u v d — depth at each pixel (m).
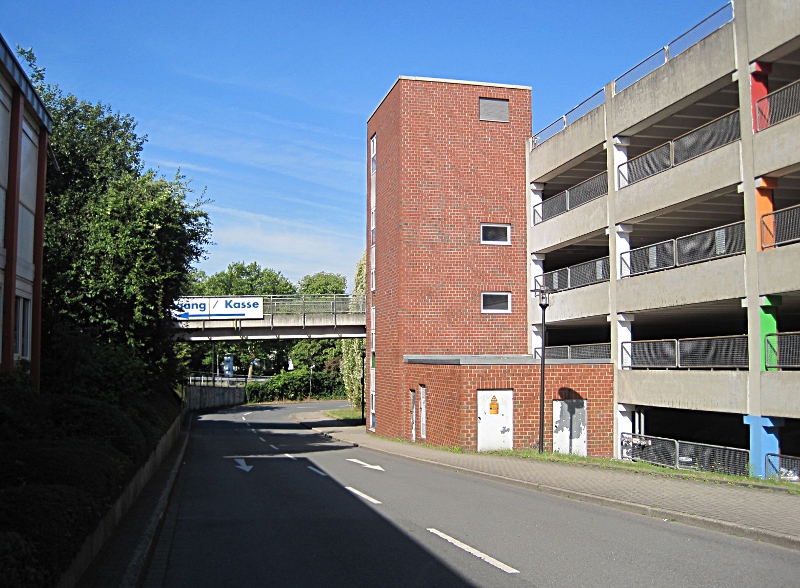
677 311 22.78
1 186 13.65
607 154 24.52
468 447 22.89
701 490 12.95
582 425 23.69
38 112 15.90
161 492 12.79
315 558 8.12
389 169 31.70
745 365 18.70
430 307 29.73
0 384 11.84
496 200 30.44
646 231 25.55
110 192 24.16
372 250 35.62
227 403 75.94
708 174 19.72
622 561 7.70
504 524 10.11
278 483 15.63
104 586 6.14
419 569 7.49
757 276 18.05
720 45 19.20
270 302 40.97
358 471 18.19
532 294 30.06
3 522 5.26
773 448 17.88
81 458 8.14
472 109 30.48
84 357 18.22
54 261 22.16
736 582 6.78
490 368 23.14
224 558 8.19
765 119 18.09
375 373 35.03
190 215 25.62
